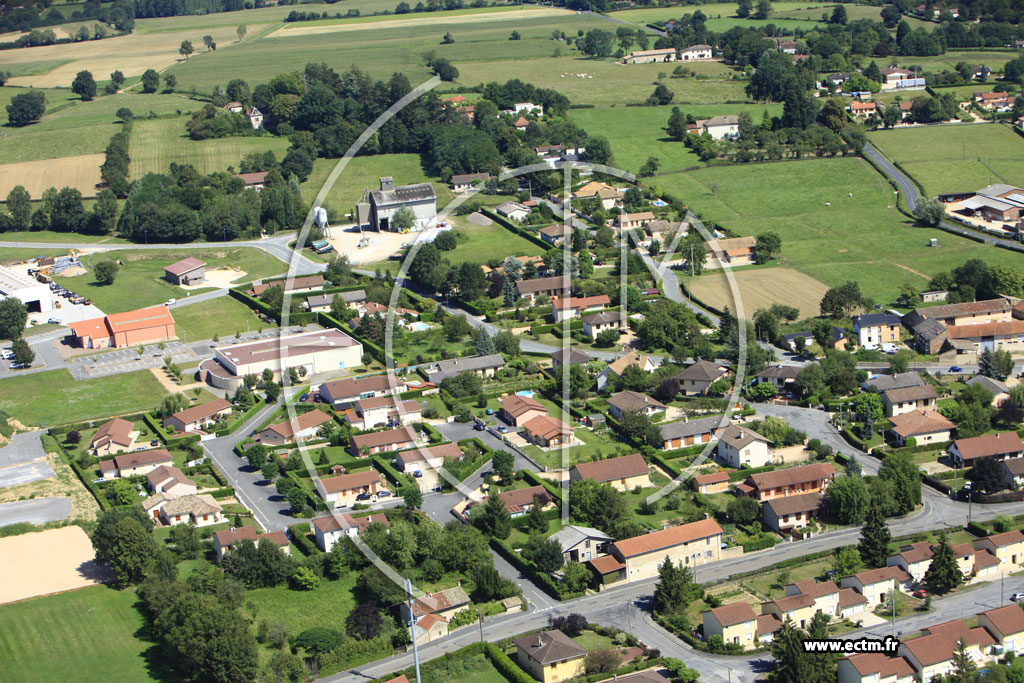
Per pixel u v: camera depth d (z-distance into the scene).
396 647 163.75
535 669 153.75
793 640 151.38
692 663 157.12
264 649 162.62
